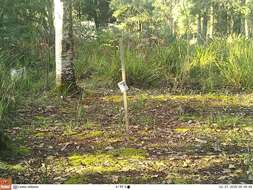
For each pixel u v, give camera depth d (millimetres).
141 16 13438
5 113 7371
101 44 12992
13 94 8289
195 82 10062
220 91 9492
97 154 5934
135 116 7641
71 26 9023
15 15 12070
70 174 5328
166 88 9844
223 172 5281
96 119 7508
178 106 8289
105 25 22641
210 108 8180
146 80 10141
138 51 11117
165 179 5129
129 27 13438
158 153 5930
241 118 7492
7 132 6836
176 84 9750
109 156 5852
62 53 9047
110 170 5410
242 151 5969
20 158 5836
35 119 7523
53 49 12188
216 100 8781
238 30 21625
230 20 21797
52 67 11445
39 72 10836
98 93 9414
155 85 10102
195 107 8250
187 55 10219
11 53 11469
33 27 12242
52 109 8164
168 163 5582
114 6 20969
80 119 7527
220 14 21703
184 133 6738
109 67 10641
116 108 8180
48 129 7000
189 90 9602
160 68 10336
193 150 6020
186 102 8617
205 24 22766
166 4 19703
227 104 8469
